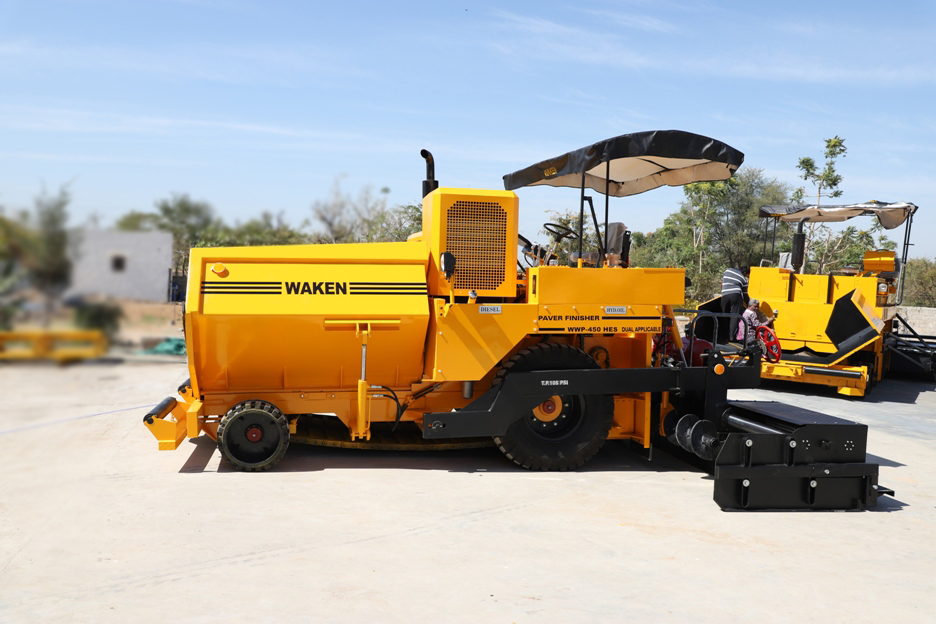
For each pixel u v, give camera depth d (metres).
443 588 3.83
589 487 5.89
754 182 32.19
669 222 34.12
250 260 5.90
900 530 5.06
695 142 6.55
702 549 4.55
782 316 11.60
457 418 6.06
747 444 5.44
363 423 6.15
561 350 6.27
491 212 6.31
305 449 6.83
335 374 6.25
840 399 11.12
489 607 3.62
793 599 3.83
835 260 29.36
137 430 7.31
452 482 5.89
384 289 6.00
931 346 13.39
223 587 3.76
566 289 6.24
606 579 4.02
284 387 6.26
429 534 4.65
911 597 3.89
